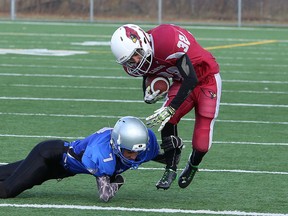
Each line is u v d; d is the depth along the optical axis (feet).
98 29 298.35
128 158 62.54
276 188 74.18
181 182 70.59
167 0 352.90
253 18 348.59
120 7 353.72
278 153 92.43
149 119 64.64
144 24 332.39
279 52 226.58
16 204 64.64
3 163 83.35
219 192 71.97
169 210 64.03
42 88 145.07
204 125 68.44
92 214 61.98
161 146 67.72
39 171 65.36
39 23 324.80
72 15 353.72
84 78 161.38
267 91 148.36
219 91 68.80
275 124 113.50
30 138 98.22
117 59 65.05
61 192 70.28
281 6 350.23
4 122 109.29
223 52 222.48
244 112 123.34
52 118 113.80
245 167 84.07
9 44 232.12
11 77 159.53
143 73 66.64
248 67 188.44
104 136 63.41
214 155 90.12
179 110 68.28
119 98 135.33
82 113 118.93
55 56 202.39
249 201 68.39
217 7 350.84
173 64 65.77
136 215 62.03
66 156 64.39
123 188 72.84
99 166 62.28
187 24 339.77
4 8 355.56
